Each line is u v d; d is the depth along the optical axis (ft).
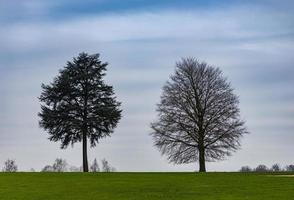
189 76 263.49
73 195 142.20
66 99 276.62
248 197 135.64
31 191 150.10
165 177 186.70
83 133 272.31
